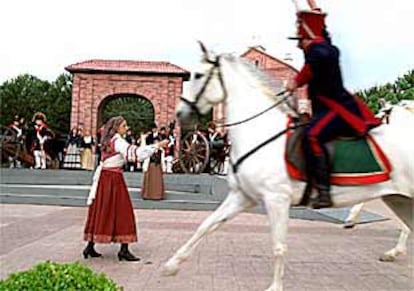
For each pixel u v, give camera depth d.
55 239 11.41
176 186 22.28
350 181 6.32
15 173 24.62
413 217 6.94
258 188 6.36
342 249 10.87
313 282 7.80
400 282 7.87
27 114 64.06
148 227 13.78
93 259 9.19
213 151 24.64
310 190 6.34
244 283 7.58
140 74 35.06
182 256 6.36
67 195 20.47
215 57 6.70
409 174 6.49
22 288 3.55
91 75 35.00
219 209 6.57
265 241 11.70
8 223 14.09
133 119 55.41
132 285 7.34
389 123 6.74
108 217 9.01
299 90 6.60
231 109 6.67
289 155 6.32
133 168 26.28
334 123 6.30
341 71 6.38
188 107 6.71
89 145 28.52
